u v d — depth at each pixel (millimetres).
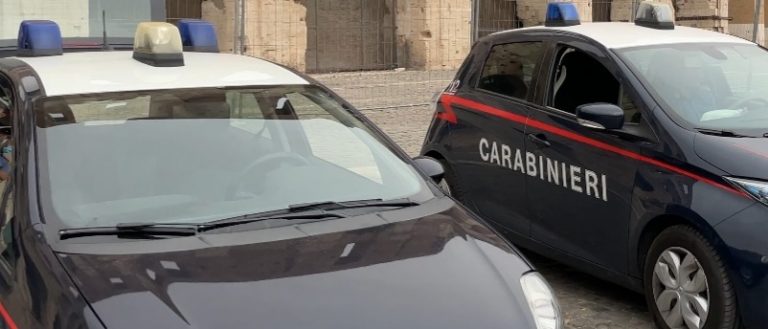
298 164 3672
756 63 5418
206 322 2404
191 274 2641
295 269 2713
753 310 4012
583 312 5055
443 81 12352
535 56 5664
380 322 2494
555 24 5926
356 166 3689
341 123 3912
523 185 5461
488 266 2900
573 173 5039
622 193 4703
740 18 25656
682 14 22141
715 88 4992
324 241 2941
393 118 11039
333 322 2461
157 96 3619
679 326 4418
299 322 2441
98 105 3473
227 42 12320
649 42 5340
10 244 2934
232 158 3508
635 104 4809
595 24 5953
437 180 3904
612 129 4734
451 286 2723
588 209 4961
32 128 3293
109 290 2518
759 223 3994
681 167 4398
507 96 5754
